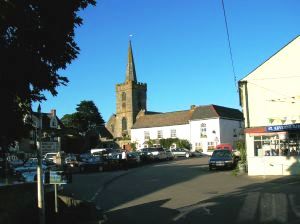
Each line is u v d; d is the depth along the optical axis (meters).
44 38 7.87
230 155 36.34
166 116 84.19
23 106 8.50
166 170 37.62
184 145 76.88
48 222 11.52
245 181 25.41
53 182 12.40
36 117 9.16
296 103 29.58
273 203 16.17
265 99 30.12
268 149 29.23
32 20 7.55
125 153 44.56
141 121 87.62
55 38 7.95
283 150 28.92
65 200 14.04
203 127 76.31
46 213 12.42
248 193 19.59
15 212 11.41
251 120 30.19
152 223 13.17
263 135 29.39
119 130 104.88
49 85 8.32
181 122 79.62
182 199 18.69
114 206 17.41
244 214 13.98
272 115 29.91
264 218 13.10
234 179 26.89
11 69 7.49
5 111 7.95
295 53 29.86
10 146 8.65
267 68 30.27
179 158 62.47
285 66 29.98
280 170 28.77
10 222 10.85
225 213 14.37
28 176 22.28
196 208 15.84
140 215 14.84
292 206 15.26
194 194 20.25
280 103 29.86
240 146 36.53
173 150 65.56
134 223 13.27
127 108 104.25
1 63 7.39
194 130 77.38
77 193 22.38
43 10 7.83
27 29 7.56
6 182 15.03
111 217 14.59
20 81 7.85
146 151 56.00
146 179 29.62
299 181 24.28
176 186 24.27
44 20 7.81
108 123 109.50
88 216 11.45
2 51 7.39
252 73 30.48
